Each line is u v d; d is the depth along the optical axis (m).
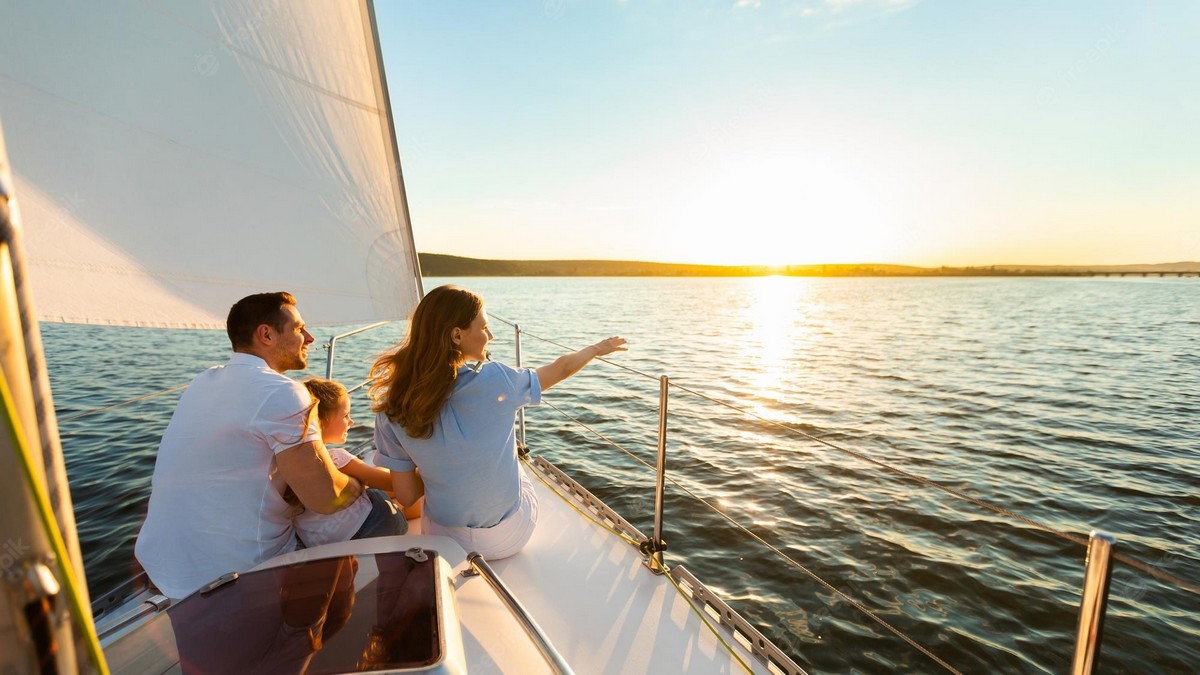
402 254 3.12
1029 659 4.19
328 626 1.39
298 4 2.55
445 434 1.93
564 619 1.97
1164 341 25.36
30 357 0.44
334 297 2.92
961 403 12.45
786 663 1.74
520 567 2.26
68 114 2.15
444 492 2.03
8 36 2.01
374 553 1.70
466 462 1.97
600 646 1.85
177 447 1.71
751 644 1.87
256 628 1.39
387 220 3.05
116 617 1.81
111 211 2.27
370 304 3.06
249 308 1.86
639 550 2.41
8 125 2.04
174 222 2.42
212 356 13.63
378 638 1.36
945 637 4.36
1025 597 4.89
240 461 1.73
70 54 2.13
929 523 6.14
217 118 2.46
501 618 1.71
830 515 6.27
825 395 13.00
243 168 2.55
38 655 0.43
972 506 6.62
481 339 1.98
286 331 1.92
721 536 5.71
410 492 2.15
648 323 31.83
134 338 16.58
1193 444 9.78
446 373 1.88
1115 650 4.47
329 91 2.72
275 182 2.64
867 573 5.15
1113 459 8.91
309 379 2.32
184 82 2.36
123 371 11.46
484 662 1.56
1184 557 6.09
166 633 1.37
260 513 1.78
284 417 1.74
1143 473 8.35
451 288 1.94
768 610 4.59
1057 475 8.19
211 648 1.33
